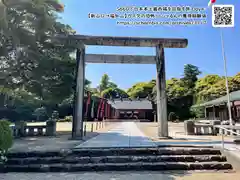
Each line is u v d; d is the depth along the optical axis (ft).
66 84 39.52
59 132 47.01
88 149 21.88
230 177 16.88
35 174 18.13
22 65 29.50
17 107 73.82
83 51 33.71
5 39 23.88
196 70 145.07
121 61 34.78
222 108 75.87
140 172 18.45
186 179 16.42
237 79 105.60
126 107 141.49
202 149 21.30
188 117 128.36
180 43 33.63
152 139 29.45
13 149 22.40
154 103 144.15
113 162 20.02
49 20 25.44
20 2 21.09
